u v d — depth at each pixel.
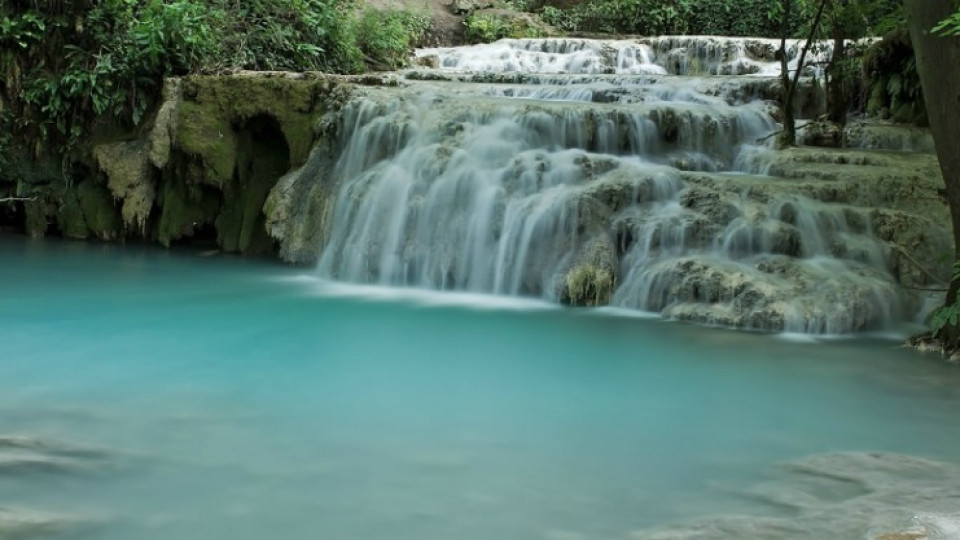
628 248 8.77
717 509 3.86
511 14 21.58
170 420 5.00
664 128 10.69
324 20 15.52
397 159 10.34
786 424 5.14
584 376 6.12
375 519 3.75
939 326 6.69
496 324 7.75
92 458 4.36
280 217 11.19
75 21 13.37
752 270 8.07
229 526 3.66
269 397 5.51
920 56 6.42
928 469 4.32
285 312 8.22
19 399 5.36
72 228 12.95
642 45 18.23
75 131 13.02
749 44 17.20
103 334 7.22
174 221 12.26
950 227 8.48
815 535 3.47
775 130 11.25
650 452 4.62
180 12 12.95
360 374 6.10
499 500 3.96
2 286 9.28
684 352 6.82
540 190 9.36
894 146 10.92
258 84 11.77
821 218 8.42
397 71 15.91
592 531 3.64
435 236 9.64
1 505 3.77
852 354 6.83
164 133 12.08
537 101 11.23
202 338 7.12
